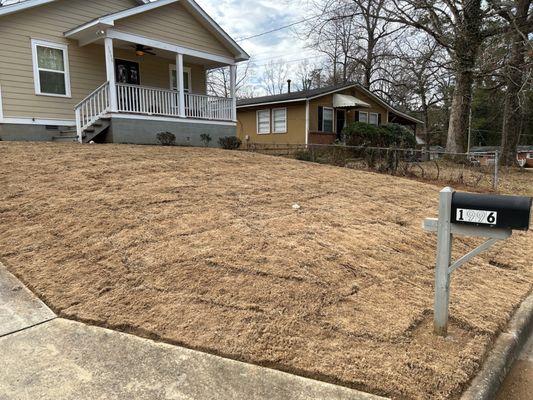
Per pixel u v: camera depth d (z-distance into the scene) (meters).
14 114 11.02
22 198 5.21
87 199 5.16
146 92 12.54
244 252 3.85
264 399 2.12
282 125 19.28
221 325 2.75
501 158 17.66
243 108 20.84
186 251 3.83
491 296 3.52
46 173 6.29
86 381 2.22
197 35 13.83
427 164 13.92
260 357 2.44
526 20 14.23
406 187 8.26
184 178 6.56
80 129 10.96
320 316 2.89
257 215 5.02
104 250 3.86
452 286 3.66
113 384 2.21
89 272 3.49
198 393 2.15
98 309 2.95
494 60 14.80
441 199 2.66
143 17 12.11
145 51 13.27
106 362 2.40
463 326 2.91
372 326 2.80
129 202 5.12
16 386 2.17
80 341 2.61
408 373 2.32
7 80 10.84
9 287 3.32
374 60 27.33
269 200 5.80
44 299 3.12
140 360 2.42
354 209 5.85
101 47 12.87
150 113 12.30
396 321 2.89
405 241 4.74
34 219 4.60
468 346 2.63
